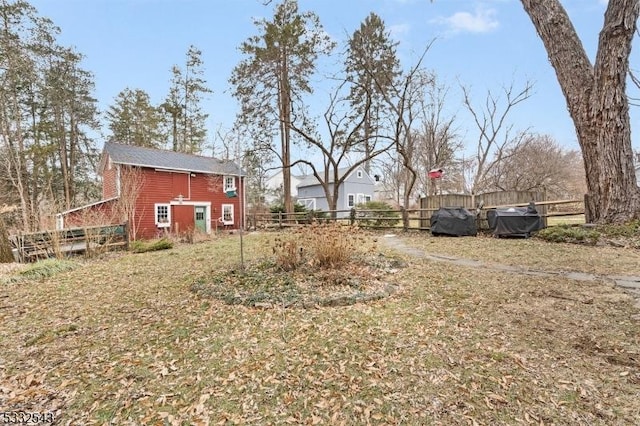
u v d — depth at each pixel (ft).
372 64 48.91
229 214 60.54
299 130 50.80
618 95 22.68
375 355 8.64
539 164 67.56
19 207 47.93
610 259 17.71
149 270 21.49
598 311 10.84
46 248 27.81
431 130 64.44
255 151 53.06
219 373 8.09
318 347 9.21
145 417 6.56
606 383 7.04
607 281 14.10
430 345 9.04
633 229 21.50
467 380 7.36
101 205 44.86
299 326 10.67
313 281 15.12
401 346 9.07
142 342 9.96
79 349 9.63
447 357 8.38
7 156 52.11
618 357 8.01
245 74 49.93
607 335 9.13
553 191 69.21
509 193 32.01
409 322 10.68
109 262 25.59
